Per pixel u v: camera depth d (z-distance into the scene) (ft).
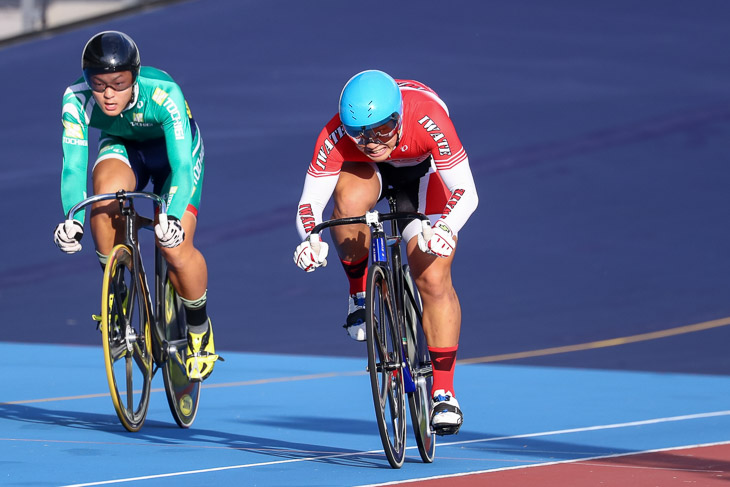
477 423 55.01
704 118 163.94
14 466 41.93
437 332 45.44
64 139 49.75
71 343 86.63
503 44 199.52
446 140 44.68
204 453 45.47
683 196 134.62
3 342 86.79
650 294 100.12
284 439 49.90
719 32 204.23
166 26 218.59
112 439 48.65
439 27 209.05
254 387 67.05
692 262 110.83
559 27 207.92
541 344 83.76
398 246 45.47
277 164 151.12
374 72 42.91
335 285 106.73
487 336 87.04
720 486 38.83
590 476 40.73
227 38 209.26
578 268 109.40
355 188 46.96
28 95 187.11
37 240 126.41
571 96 174.09
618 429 52.95
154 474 40.73
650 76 183.21
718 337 85.05
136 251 49.93
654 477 40.55
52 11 248.11
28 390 64.90
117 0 253.24
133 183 50.83
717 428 53.11
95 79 47.29
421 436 43.78
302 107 175.11
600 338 85.51
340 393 64.90
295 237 124.88
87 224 127.34
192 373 51.98
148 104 49.88
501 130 160.76
